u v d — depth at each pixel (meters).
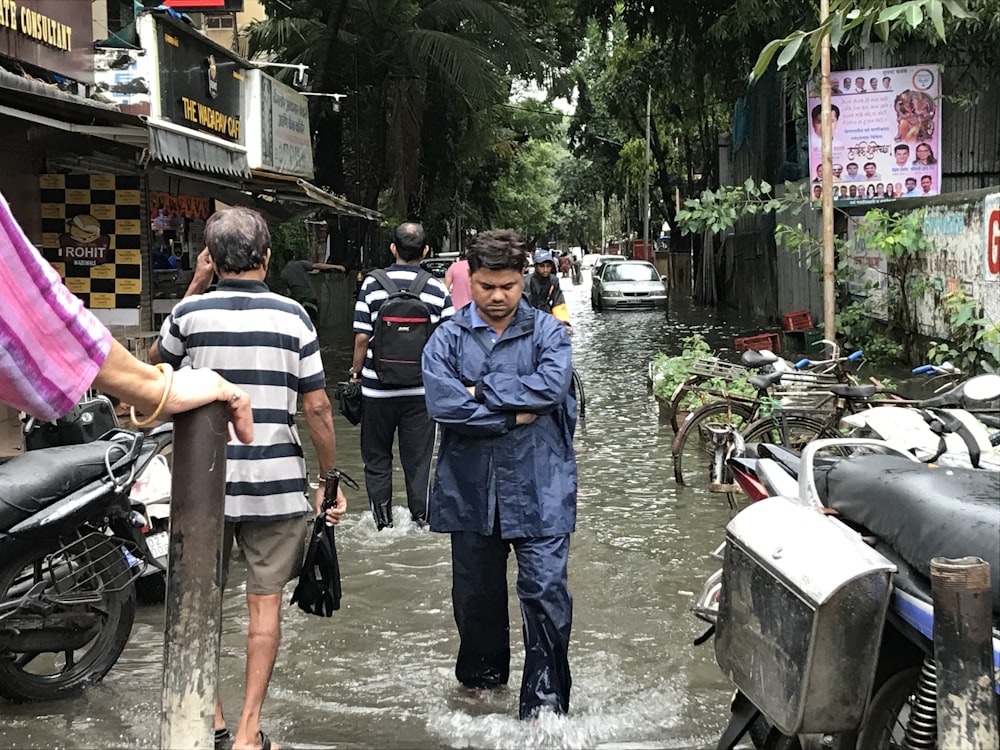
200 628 2.68
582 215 97.25
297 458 3.90
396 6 22.45
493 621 4.24
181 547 2.65
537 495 3.97
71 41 9.41
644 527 6.82
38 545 4.21
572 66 32.88
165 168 10.90
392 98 24.03
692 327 22.39
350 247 25.78
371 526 6.85
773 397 7.79
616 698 4.26
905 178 14.77
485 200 38.94
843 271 14.14
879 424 4.12
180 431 2.66
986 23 13.51
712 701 4.23
